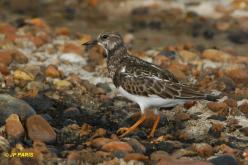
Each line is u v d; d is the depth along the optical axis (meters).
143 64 12.77
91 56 17.22
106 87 15.23
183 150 11.59
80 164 10.91
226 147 11.64
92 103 14.34
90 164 10.93
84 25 21.73
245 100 14.48
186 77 16.25
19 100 12.89
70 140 12.19
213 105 13.75
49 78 15.58
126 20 22.42
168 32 21.25
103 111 13.95
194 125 13.10
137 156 11.00
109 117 13.65
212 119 13.39
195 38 20.69
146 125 13.16
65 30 19.66
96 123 13.29
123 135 12.48
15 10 22.75
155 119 13.18
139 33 21.05
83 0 24.00
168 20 22.30
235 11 23.22
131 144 11.70
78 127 12.69
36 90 14.34
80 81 15.27
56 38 19.25
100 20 22.36
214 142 12.29
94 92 14.80
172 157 11.06
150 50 18.69
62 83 15.02
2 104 12.68
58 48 18.02
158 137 12.48
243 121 13.30
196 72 16.50
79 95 14.66
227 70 16.38
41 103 13.92
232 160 10.98
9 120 11.96
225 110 13.67
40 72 15.50
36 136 11.85
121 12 23.17
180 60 17.73
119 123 13.29
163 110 13.88
